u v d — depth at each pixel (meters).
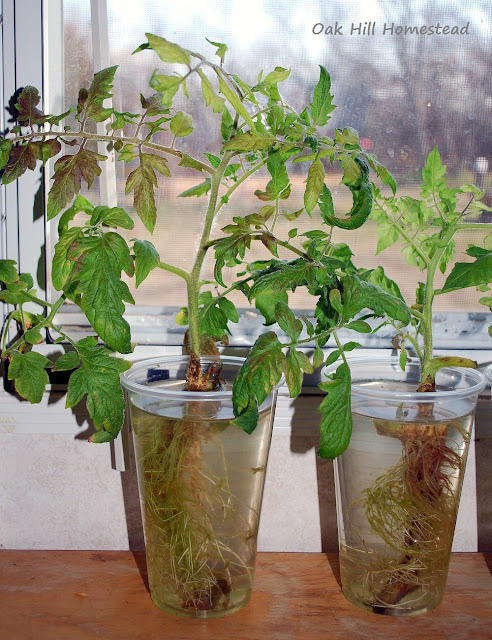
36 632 0.69
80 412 0.84
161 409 0.66
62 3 0.81
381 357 0.83
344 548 0.75
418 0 0.82
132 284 0.88
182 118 0.63
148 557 0.72
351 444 0.71
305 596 0.76
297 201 0.87
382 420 0.68
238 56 0.84
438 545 0.71
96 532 0.88
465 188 0.78
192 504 0.67
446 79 0.85
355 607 0.74
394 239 0.81
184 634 0.69
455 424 0.69
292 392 0.60
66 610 0.72
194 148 0.85
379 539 0.71
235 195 0.86
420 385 0.72
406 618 0.72
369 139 0.87
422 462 0.68
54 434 0.85
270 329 0.89
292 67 0.84
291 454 0.86
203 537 0.68
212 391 0.68
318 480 0.87
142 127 0.85
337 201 0.87
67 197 0.63
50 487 0.86
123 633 0.69
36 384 0.70
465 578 0.80
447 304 0.90
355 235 0.88
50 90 0.83
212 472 0.67
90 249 0.60
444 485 0.70
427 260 0.75
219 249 0.64
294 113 0.69
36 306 0.85
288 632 0.70
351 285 0.63
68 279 0.65
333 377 0.64
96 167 0.64
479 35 0.84
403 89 0.85
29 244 0.83
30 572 0.80
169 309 0.88
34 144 0.64
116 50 0.83
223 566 0.70
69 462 0.86
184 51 0.52
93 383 0.65
